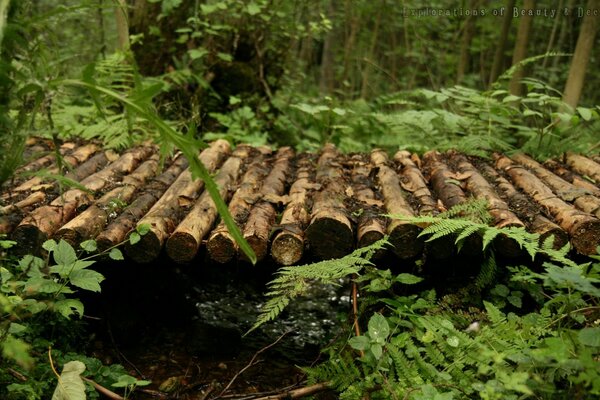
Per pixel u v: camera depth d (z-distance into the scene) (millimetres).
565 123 4930
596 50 9469
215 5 5543
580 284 1880
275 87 6414
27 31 1819
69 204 3045
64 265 2473
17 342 1850
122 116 4273
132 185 3438
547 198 3141
